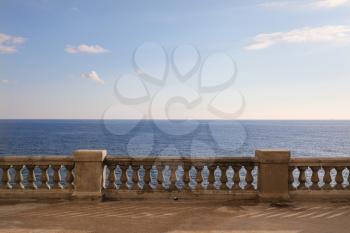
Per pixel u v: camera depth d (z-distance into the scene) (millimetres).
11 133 173000
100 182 8906
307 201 8867
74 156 8898
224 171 9164
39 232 6629
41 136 148125
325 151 93562
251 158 9133
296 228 6887
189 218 7531
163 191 9102
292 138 152750
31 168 9141
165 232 6641
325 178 9109
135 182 9172
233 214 7832
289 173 9039
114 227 6930
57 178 9133
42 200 8938
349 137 168375
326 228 6891
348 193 8945
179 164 9148
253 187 9156
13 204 8609
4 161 9062
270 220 7391
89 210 8133
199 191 9062
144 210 8148
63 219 7438
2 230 6730
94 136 150250
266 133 197750
